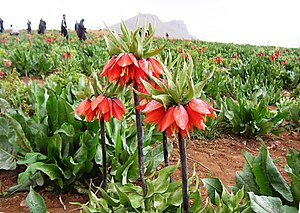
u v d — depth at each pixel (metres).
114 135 3.84
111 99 2.71
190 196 2.55
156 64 2.34
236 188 2.54
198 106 1.88
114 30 2.36
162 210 2.45
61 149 3.70
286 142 5.61
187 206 2.09
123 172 3.17
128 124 4.97
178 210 2.29
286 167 2.48
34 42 22.78
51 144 3.54
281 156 5.01
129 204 2.56
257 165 2.29
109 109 2.65
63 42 21.31
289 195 2.21
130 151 3.85
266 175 2.30
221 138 5.58
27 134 3.76
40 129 3.82
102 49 15.88
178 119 1.84
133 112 5.25
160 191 2.47
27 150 3.76
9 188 3.62
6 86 6.09
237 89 8.61
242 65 11.77
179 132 1.99
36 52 14.41
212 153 4.93
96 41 22.45
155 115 1.97
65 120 3.86
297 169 2.42
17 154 3.89
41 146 3.69
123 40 2.49
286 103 7.40
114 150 3.82
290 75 11.08
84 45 18.34
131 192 2.66
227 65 14.10
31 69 11.30
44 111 4.21
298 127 6.25
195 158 4.70
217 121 5.54
